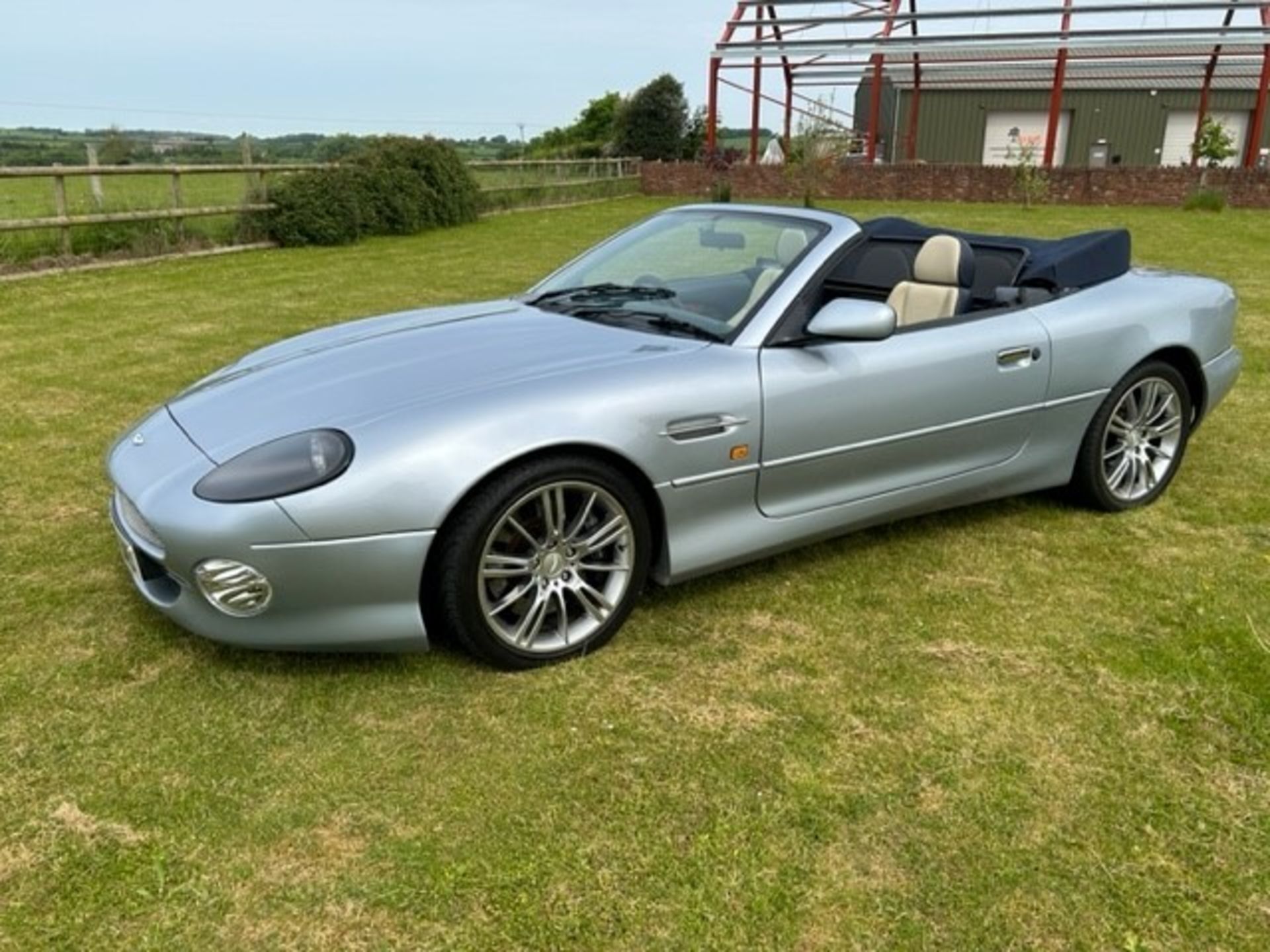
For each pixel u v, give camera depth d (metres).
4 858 1.87
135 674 2.49
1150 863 1.89
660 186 23.44
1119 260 3.66
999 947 1.70
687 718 2.35
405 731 2.28
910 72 28.88
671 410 2.54
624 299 3.12
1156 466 3.70
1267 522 3.55
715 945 1.70
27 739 2.22
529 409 2.39
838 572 3.13
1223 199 18.41
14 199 11.30
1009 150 27.64
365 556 2.26
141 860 1.88
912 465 3.06
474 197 16.11
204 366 5.89
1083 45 21.17
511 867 1.87
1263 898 1.81
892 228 3.82
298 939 1.71
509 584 2.48
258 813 2.00
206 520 2.24
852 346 2.87
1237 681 2.50
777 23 23.64
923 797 2.07
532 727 2.30
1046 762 2.19
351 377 2.66
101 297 8.47
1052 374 3.28
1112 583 3.06
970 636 2.74
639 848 1.92
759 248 3.11
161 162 13.24
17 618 2.76
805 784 2.11
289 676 2.48
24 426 4.62
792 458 2.77
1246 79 29.66
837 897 1.80
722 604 2.91
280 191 12.55
